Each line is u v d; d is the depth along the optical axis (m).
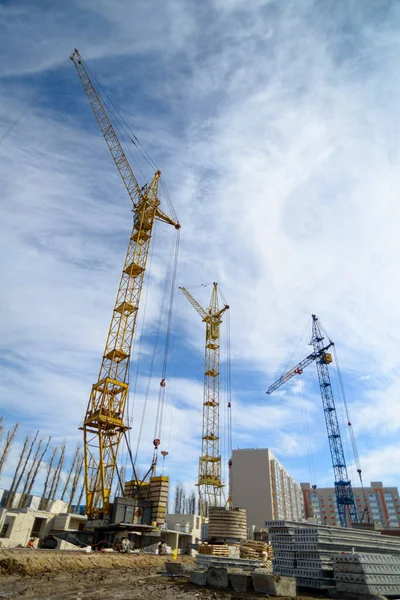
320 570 14.88
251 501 100.00
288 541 16.64
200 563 21.78
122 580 18.22
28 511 35.03
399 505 169.62
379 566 14.22
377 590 13.48
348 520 93.38
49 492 68.50
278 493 107.19
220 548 27.95
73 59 59.66
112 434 46.81
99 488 43.69
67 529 38.00
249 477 103.31
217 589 15.98
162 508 38.75
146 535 36.59
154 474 44.34
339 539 16.53
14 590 14.33
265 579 14.82
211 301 101.38
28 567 19.14
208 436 84.69
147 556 29.62
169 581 18.39
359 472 101.19
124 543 32.38
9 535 33.03
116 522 35.16
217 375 92.19
